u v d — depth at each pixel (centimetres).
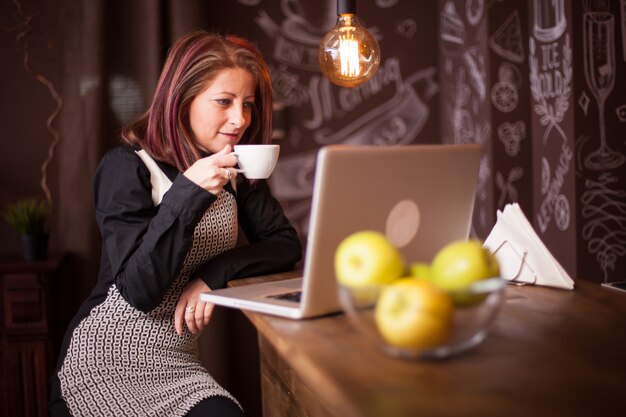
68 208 304
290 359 108
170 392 177
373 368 95
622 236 269
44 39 305
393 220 126
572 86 260
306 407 160
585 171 264
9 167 309
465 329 95
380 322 96
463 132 322
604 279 269
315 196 113
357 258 100
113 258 165
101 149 303
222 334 316
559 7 267
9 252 310
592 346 104
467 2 309
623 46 263
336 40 170
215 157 156
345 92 338
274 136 330
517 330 113
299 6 330
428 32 344
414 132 347
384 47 341
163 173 179
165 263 157
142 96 309
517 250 150
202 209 156
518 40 294
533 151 298
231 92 179
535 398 83
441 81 345
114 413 172
